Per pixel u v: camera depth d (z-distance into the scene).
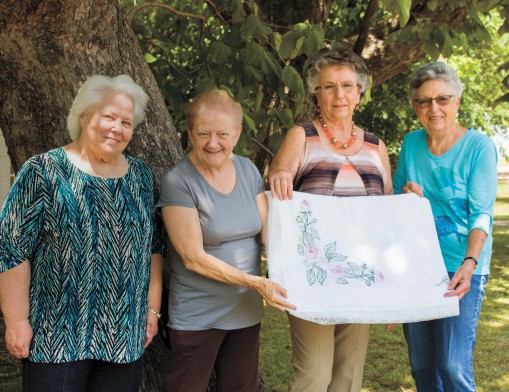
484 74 12.74
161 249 2.67
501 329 5.93
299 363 2.86
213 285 2.59
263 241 2.74
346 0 6.36
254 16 4.12
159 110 3.22
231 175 2.65
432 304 2.76
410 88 3.13
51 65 2.85
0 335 5.58
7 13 2.73
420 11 6.17
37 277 2.30
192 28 6.16
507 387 4.46
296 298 2.59
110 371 2.42
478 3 4.79
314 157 2.86
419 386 3.26
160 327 3.07
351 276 2.72
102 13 2.88
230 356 2.70
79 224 2.27
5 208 2.24
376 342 5.48
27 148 3.02
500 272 8.70
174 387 2.64
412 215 2.89
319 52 2.89
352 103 2.86
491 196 2.95
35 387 2.30
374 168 2.93
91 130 2.34
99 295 2.32
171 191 2.54
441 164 3.05
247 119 4.05
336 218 2.79
